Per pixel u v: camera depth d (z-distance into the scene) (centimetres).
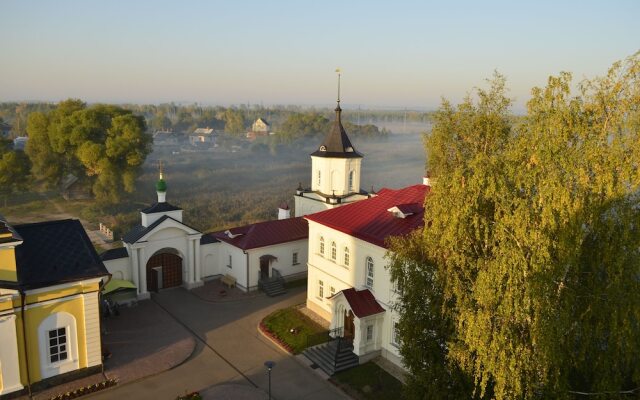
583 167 1562
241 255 3947
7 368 2402
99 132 7300
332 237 3325
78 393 2495
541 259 1533
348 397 2523
